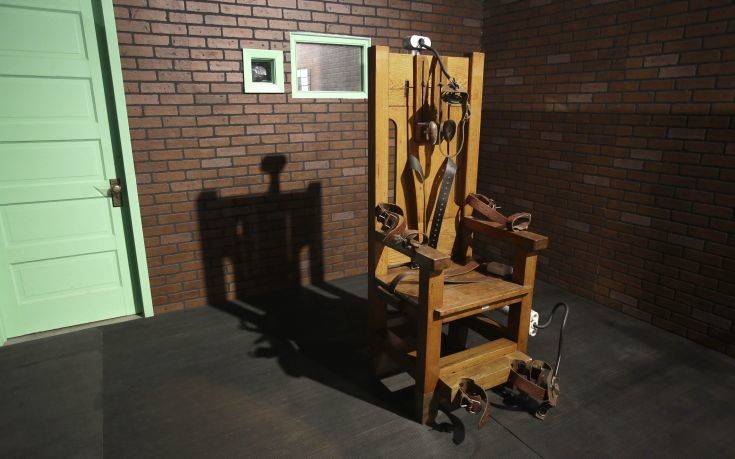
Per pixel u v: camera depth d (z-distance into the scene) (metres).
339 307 3.32
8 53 2.58
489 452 1.92
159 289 3.20
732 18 2.40
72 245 2.94
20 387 2.38
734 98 2.44
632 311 3.13
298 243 3.64
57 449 1.95
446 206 2.34
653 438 2.00
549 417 2.13
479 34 4.05
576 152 3.34
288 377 2.47
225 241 3.35
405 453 1.92
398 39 3.66
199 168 3.15
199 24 2.95
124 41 2.78
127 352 2.72
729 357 2.63
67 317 3.02
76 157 2.85
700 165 2.63
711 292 2.67
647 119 2.87
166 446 1.97
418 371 2.07
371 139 2.24
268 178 3.40
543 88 3.53
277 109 3.31
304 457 1.90
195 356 2.68
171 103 2.98
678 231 2.79
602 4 3.03
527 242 2.18
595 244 3.31
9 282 2.82
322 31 3.34
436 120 2.31
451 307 2.00
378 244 2.35
